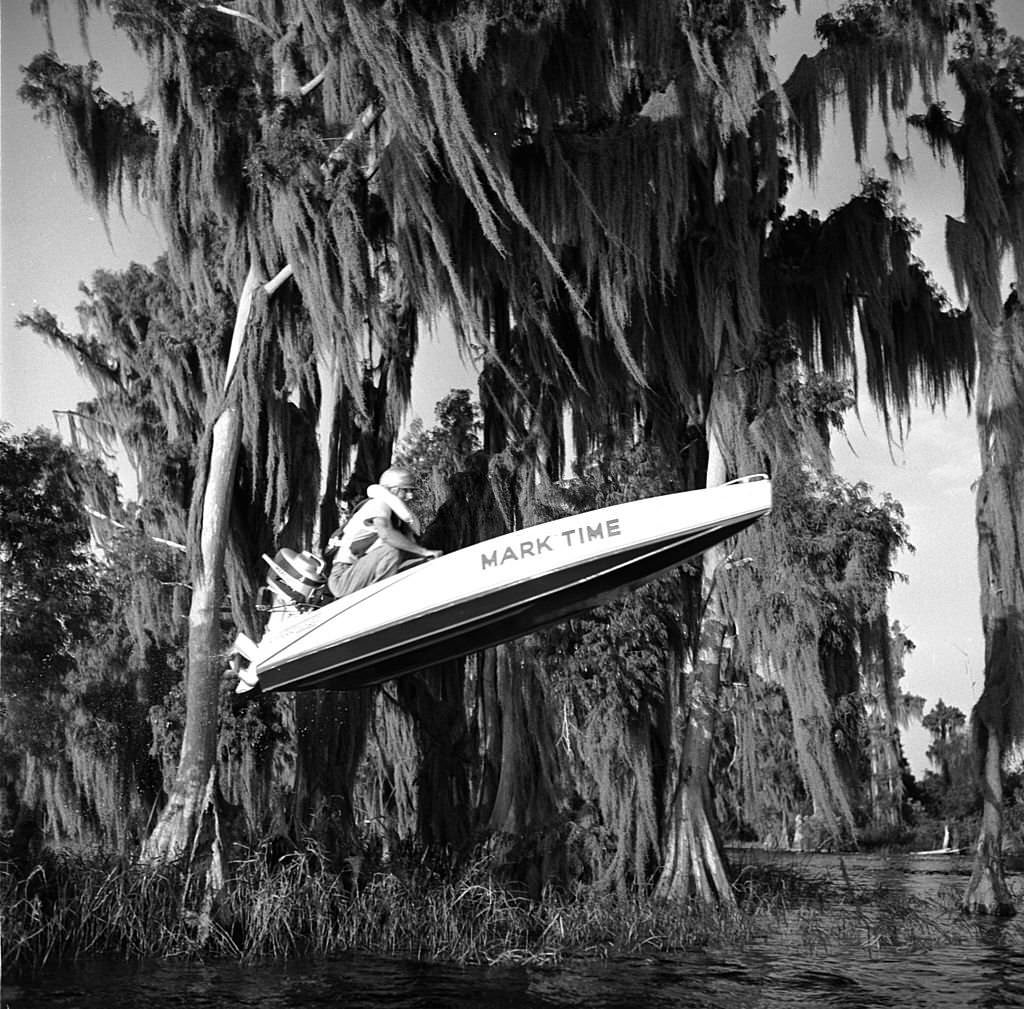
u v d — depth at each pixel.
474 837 19.08
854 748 31.00
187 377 21.53
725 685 28.41
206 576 17.05
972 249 20.97
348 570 13.23
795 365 21.56
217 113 17.23
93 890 14.07
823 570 28.83
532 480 20.59
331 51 16.89
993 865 20.39
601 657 19.34
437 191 18.61
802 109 20.88
